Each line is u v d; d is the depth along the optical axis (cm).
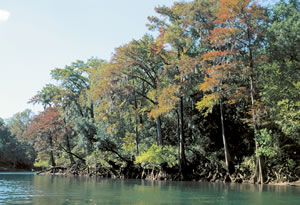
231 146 3122
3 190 1820
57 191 1756
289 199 1359
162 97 2981
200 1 3033
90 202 1212
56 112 5556
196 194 1582
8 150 8638
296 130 2386
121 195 1526
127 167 3919
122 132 4244
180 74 2956
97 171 4447
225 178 2809
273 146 2459
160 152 3256
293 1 3259
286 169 2409
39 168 8925
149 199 1345
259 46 2505
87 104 5025
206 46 2908
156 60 3459
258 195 1535
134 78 3809
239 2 2392
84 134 4266
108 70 3619
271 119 2522
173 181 3031
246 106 2966
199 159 3253
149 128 4169
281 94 2408
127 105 3841
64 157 5784
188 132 3562
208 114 3241
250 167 2681
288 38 2545
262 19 2586
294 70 2488
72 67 5747
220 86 2542
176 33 3075
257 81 2545
